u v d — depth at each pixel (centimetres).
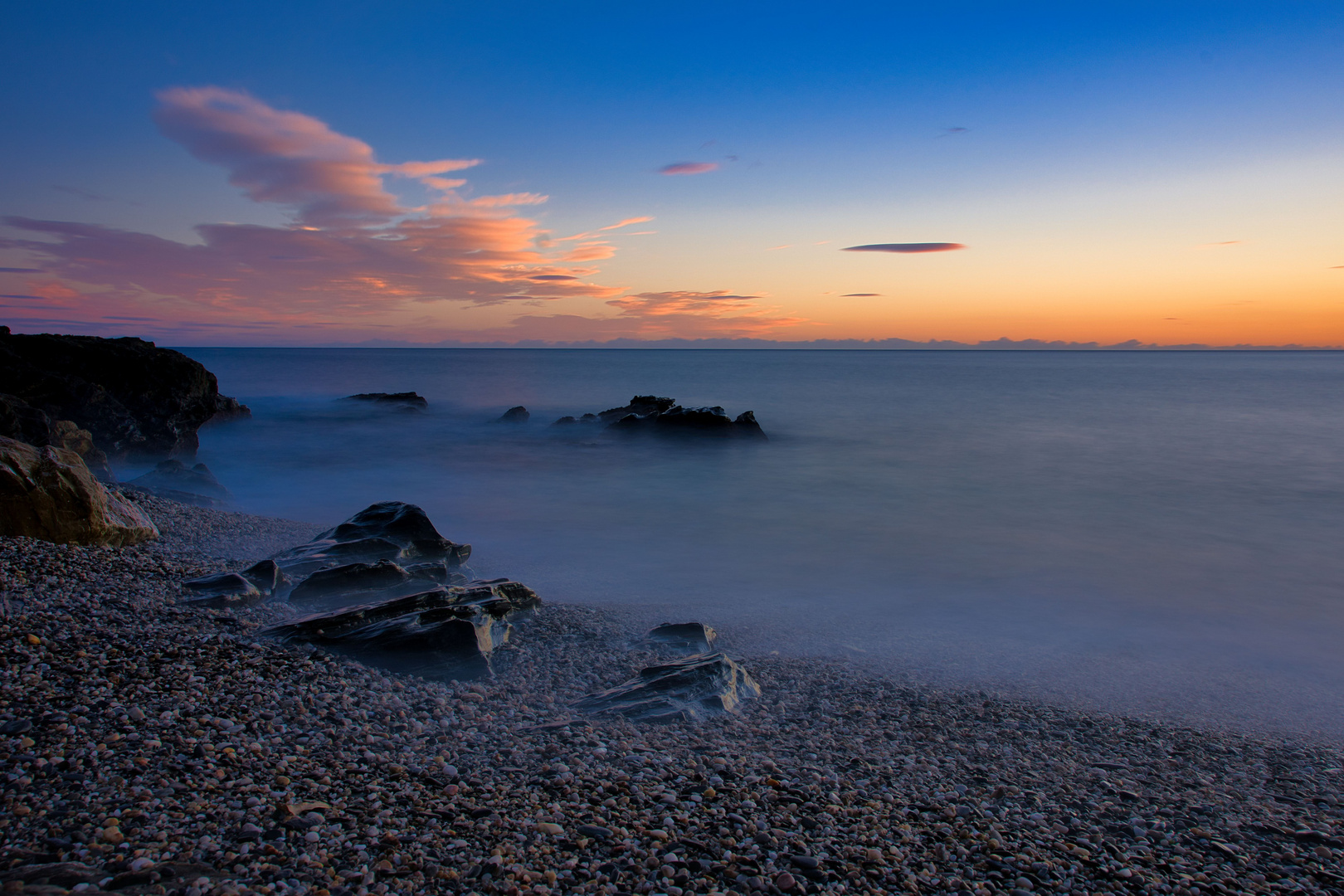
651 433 3556
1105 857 536
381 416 4584
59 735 552
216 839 455
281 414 4594
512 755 636
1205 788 661
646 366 16712
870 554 1582
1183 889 500
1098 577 1416
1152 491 2361
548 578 1346
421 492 2270
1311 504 2158
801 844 521
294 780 544
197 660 731
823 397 6662
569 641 980
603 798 568
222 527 1510
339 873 436
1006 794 630
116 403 2477
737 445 3366
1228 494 2306
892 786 631
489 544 1623
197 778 524
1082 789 648
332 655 805
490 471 2686
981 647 1036
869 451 3247
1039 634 1096
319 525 1645
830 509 2095
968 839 548
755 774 633
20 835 429
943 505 2148
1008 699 863
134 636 776
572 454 3120
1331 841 573
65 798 476
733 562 1505
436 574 1174
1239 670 969
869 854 513
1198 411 5169
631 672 880
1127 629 1123
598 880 457
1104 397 6550
